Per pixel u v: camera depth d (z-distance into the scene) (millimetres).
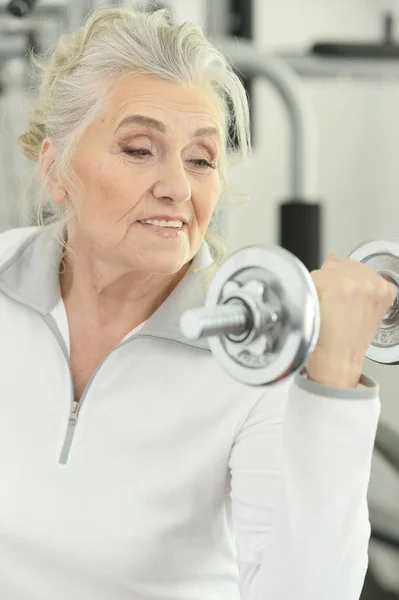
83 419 962
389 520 2133
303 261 1669
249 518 901
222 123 934
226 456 947
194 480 946
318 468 718
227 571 1005
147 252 890
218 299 672
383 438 1645
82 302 1007
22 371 1000
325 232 2910
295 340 625
